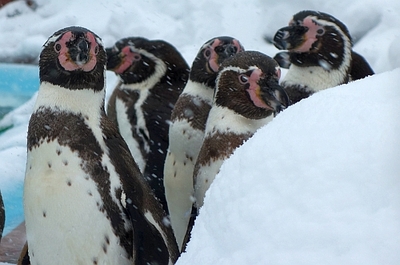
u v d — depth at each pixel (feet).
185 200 30.66
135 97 37.09
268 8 73.15
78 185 19.48
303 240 9.68
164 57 37.37
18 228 35.58
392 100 10.75
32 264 20.75
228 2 74.49
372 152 9.95
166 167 31.22
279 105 23.32
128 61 36.94
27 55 76.79
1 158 45.75
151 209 21.54
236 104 23.95
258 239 10.28
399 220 9.08
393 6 63.31
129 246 20.33
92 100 20.92
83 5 80.89
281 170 10.80
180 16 76.02
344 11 65.98
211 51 31.01
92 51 20.71
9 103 65.36
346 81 34.63
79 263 19.83
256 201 10.77
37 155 20.03
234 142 23.63
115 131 21.30
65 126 20.04
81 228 19.48
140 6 78.48
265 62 23.99
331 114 11.16
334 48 33.71
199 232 12.05
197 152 30.19
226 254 10.86
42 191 19.58
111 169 20.11
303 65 34.01
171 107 36.40
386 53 55.67
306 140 10.90
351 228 9.34
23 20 82.43
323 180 10.07
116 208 19.95
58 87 20.61
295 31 33.73
